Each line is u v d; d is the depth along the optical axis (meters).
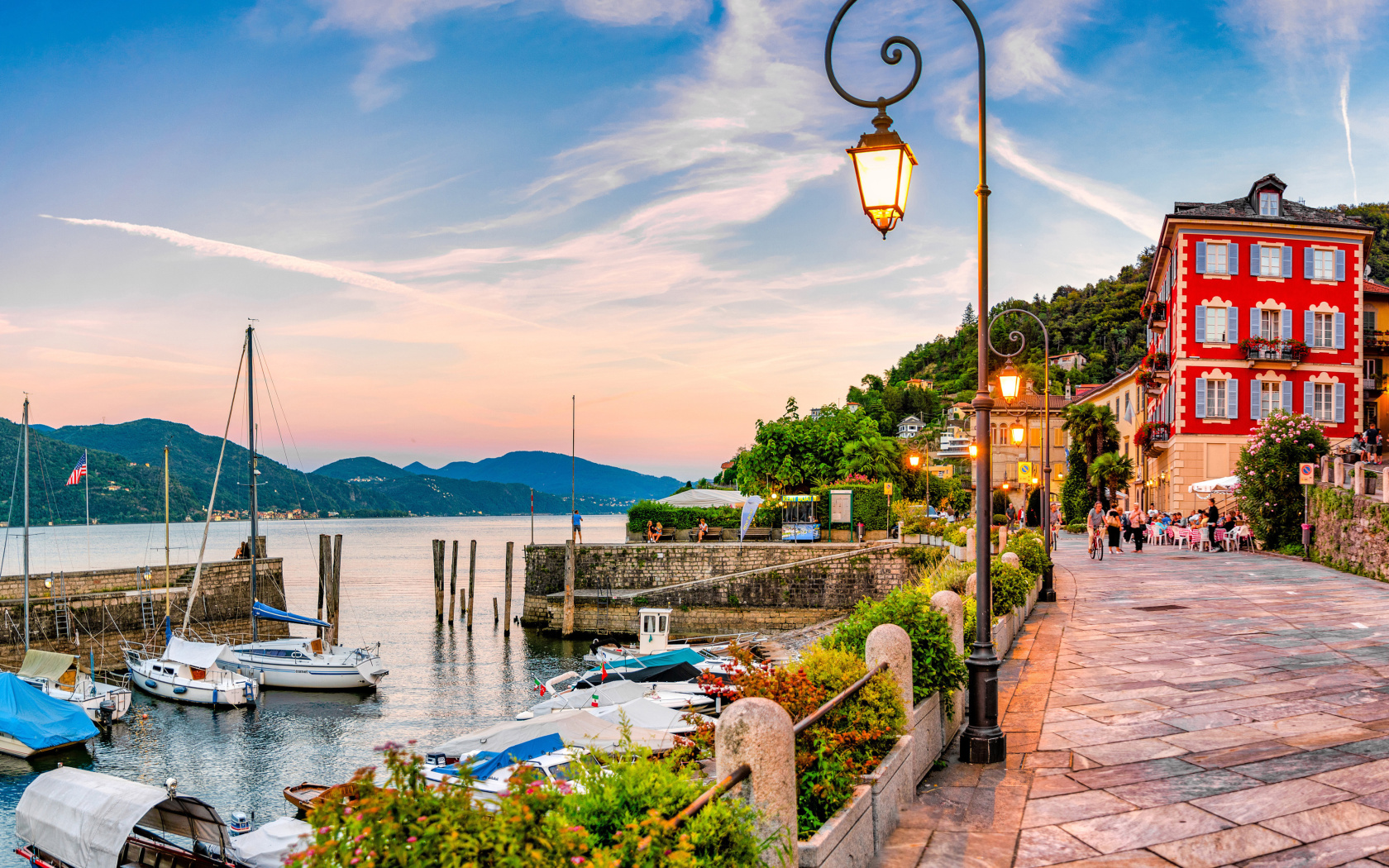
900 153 8.57
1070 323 145.25
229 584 50.78
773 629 47.53
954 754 9.67
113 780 18.55
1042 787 8.36
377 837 3.46
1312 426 33.84
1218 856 6.63
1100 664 13.87
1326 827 7.01
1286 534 33.84
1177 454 47.62
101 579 47.19
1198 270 47.62
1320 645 14.70
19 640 39.72
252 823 22.64
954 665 9.31
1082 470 62.06
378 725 31.45
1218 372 47.41
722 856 4.44
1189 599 21.30
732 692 7.72
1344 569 27.44
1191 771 8.54
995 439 86.31
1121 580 26.00
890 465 62.66
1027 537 22.58
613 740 20.67
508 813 3.72
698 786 4.84
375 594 74.44
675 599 48.81
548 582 52.06
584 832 3.79
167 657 36.69
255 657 37.28
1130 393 65.06
